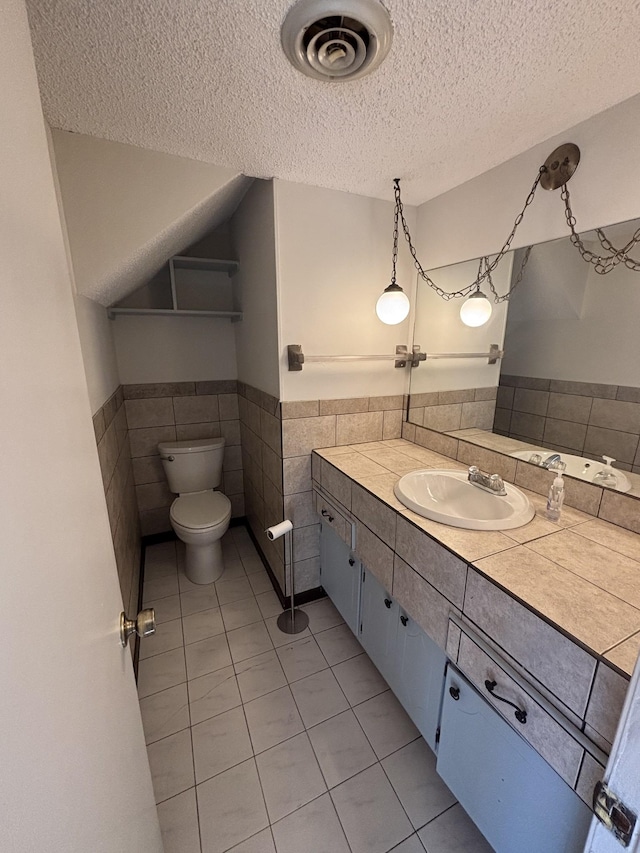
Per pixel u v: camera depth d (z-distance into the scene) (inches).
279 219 61.5
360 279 70.3
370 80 36.8
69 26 29.7
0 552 12.3
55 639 16.4
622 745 14.4
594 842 16.0
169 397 95.7
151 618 29.5
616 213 42.6
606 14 29.0
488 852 40.7
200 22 29.7
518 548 39.2
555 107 41.6
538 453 54.4
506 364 58.1
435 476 59.2
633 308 42.2
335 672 62.7
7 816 11.3
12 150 15.9
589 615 29.5
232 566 91.0
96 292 57.5
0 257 13.8
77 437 23.0
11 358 14.2
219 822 43.2
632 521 43.0
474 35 31.0
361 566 60.1
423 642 46.4
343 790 46.3
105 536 28.0
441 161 54.4
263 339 73.9
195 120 44.4
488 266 59.3
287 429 70.2
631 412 43.3
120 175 51.6
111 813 21.7
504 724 34.0
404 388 79.7
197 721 54.6
